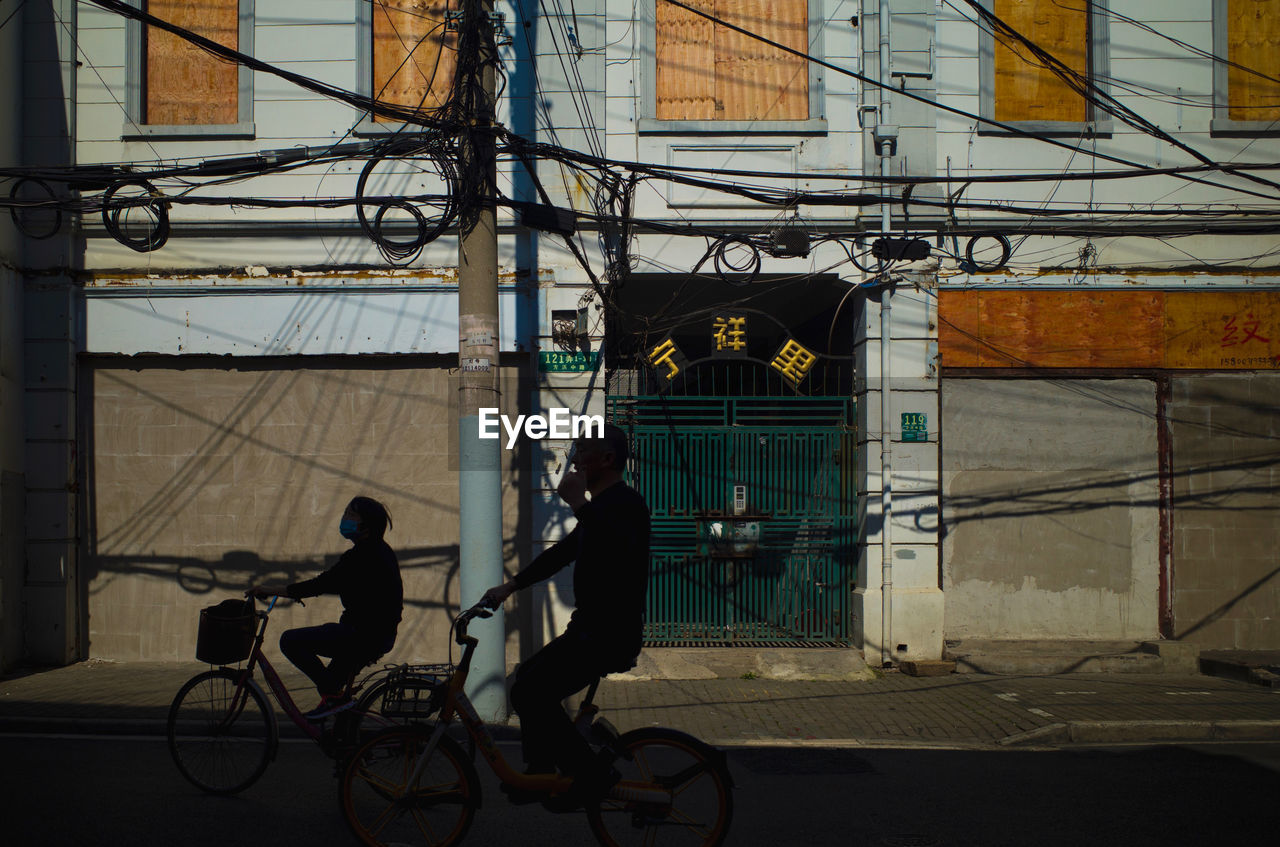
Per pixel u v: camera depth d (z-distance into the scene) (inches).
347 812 179.5
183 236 391.5
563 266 389.7
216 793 215.5
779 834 196.9
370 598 223.0
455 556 389.1
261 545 390.0
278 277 392.2
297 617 387.2
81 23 394.3
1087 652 385.1
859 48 398.3
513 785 169.8
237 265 392.5
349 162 391.5
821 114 396.5
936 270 395.9
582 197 390.0
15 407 378.0
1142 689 351.6
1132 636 396.8
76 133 392.5
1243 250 401.7
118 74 394.0
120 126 392.5
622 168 380.5
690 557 399.9
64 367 385.1
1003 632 395.5
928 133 396.2
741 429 404.2
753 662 378.0
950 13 400.5
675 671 372.8
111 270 390.9
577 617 167.0
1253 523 399.5
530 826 200.5
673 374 398.3
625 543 164.9
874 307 394.3
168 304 390.6
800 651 384.8
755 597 400.5
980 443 397.4
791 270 393.1
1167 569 397.7
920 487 389.1
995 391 398.6
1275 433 400.8
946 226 392.5
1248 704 325.7
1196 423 400.5
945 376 396.5
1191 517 399.2
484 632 294.5
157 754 256.1
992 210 391.5
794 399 406.6
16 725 292.8
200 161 391.5
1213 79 402.0
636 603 165.6
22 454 382.3
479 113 303.1
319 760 253.1
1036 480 398.0
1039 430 398.6
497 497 300.0
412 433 392.5
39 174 345.7
